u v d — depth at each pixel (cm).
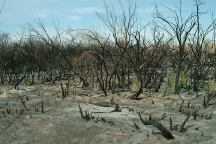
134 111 455
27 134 372
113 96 546
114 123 393
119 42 640
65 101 488
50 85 670
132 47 616
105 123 392
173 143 349
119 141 353
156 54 655
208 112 465
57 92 574
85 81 663
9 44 889
